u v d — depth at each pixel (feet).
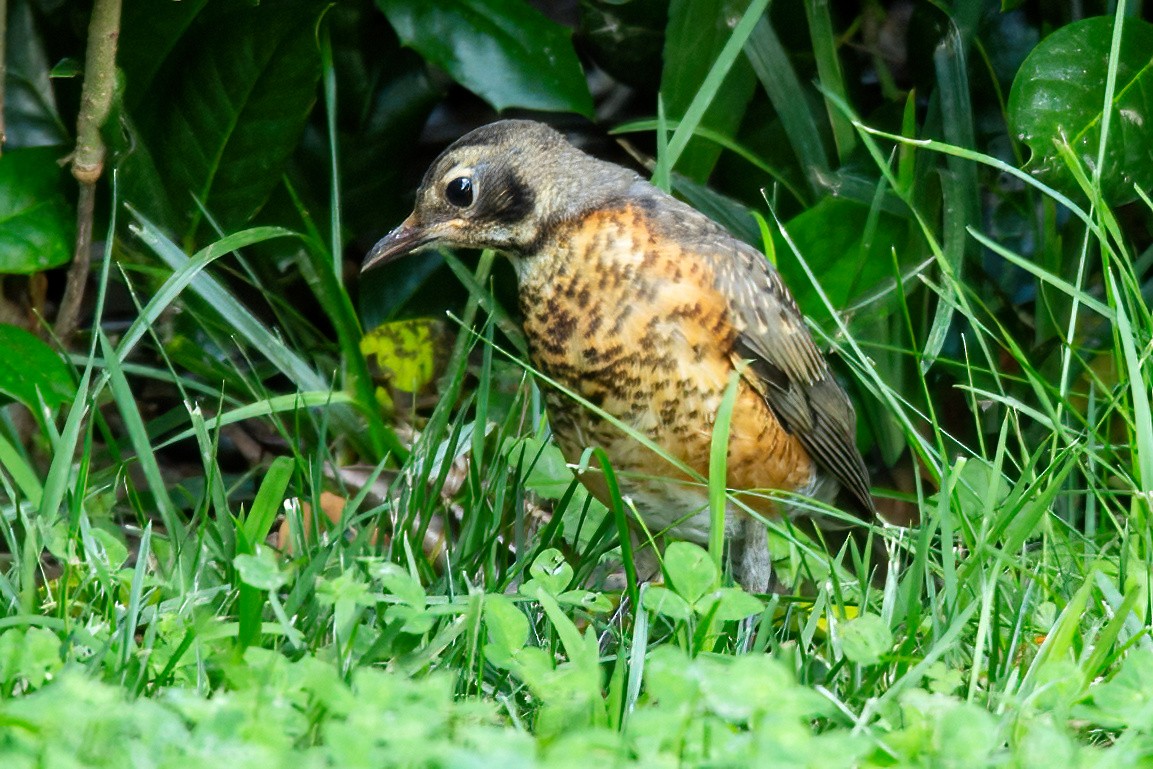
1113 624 20.88
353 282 40.42
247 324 32.53
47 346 31.73
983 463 28.63
